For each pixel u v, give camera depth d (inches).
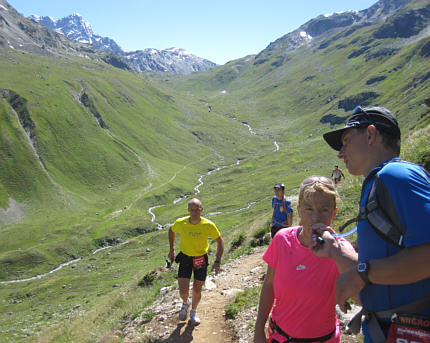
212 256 763.4
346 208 546.9
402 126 6422.2
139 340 295.9
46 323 2074.3
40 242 4677.7
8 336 1959.9
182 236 311.0
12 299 3211.1
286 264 130.6
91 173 6929.1
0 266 3986.2
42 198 5920.3
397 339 81.1
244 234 749.9
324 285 124.6
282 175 6678.2
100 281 3235.7
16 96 7815.0
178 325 312.2
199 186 7076.8
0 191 5797.2
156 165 7854.3
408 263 74.8
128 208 5831.7
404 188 79.0
